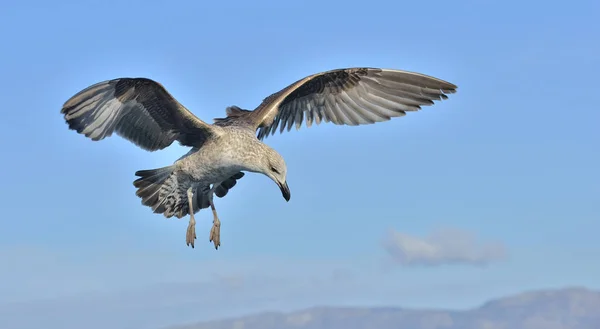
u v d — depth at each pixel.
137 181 14.79
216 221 15.01
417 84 15.64
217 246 14.87
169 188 14.95
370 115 16.08
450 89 15.48
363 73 16.00
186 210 15.18
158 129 14.69
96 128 13.98
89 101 13.72
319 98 16.31
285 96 15.67
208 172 14.62
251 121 15.27
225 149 14.44
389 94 15.92
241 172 15.57
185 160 14.74
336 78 16.11
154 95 14.14
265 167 14.64
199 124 14.45
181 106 14.20
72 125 13.70
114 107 14.06
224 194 15.51
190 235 14.66
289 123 16.42
